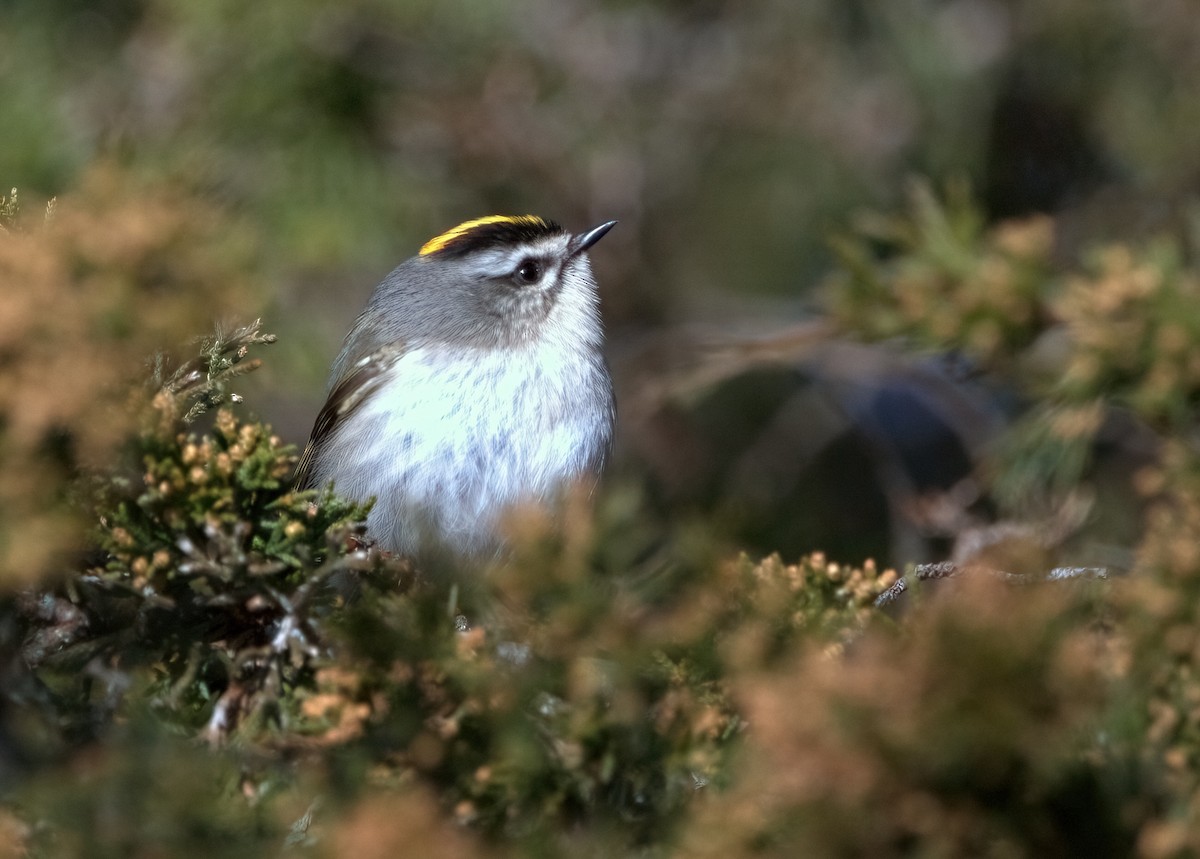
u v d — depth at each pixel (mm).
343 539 6910
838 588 7215
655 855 5777
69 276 6703
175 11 15469
